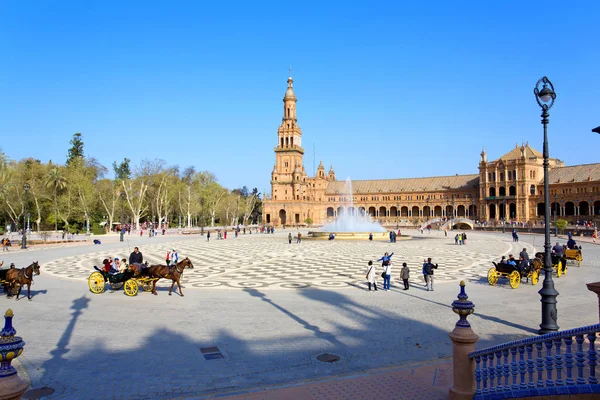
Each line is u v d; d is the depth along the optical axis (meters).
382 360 14.52
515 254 53.34
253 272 37.06
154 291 26.38
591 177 137.12
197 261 45.84
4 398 7.60
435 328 18.50
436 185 189.00
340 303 23.83
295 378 12.97
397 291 27.77
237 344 16.23
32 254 53.69
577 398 8.98
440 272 36.75
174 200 150.50
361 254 53.84
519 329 18.06
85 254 53.59
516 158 152.88
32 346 15.99
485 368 10.63
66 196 107.62
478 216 165.88
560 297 24.52
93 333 17.70
